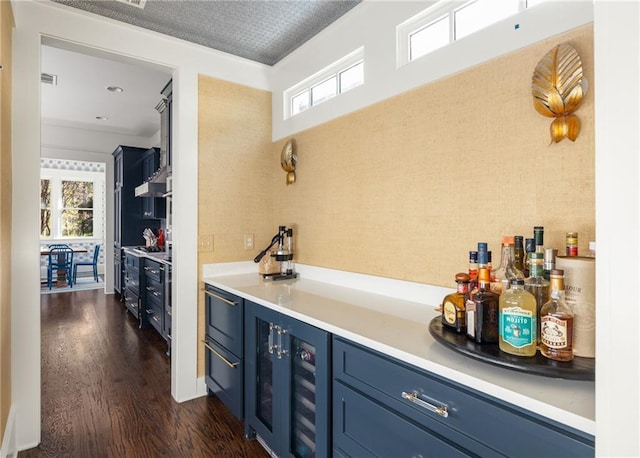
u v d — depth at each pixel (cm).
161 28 237
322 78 249
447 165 169
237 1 210
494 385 90
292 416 170
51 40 206
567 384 91
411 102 185
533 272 106
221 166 265
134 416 228
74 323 434
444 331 122
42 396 251
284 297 195
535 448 83
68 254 721
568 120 126
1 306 159
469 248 160
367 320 151
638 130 60
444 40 178
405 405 115
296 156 265
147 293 412
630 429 61
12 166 189
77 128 564
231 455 191
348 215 223
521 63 142
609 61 64
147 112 486
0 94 155
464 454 97
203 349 257
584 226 124
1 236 159
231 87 271
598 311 66
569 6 128
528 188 140
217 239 263
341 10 220
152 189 423
